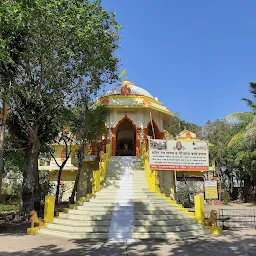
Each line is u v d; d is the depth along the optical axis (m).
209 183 13.87
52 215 12.66
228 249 8.79
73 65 13.99
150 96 23.16
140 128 20.89
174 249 8.81
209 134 37.03
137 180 15.98
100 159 17.56
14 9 9.55
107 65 15.35
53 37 12.31
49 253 8.32
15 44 12.77
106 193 14.38
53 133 18.45
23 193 15.62
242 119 22.58
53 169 28.67
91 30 12.25
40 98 14.80
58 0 11.56
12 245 9.41
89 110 17.91
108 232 10.66
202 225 11.94
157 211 12.24
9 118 15.78
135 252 8.44
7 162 21.06
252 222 14.34
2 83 12.21
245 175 30.48
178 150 14.91
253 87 21.16
